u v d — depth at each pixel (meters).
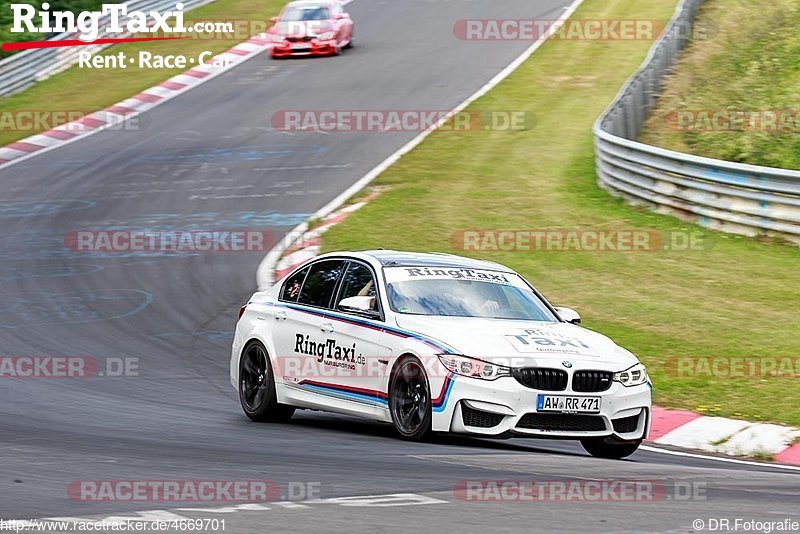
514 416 31.02
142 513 21.50
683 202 72.00
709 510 23.25
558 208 77.19
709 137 92.56
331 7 131.62
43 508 21.88
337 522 20.81
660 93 104.81
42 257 69.12
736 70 113.06
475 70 121.88
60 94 117.69
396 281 35.38
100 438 32.28
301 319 36.91
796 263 62.09
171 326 54.47
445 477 26.25
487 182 85.12
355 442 32.62
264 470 26.86
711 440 37.22
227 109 110.88
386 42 135.62
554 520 21.48
